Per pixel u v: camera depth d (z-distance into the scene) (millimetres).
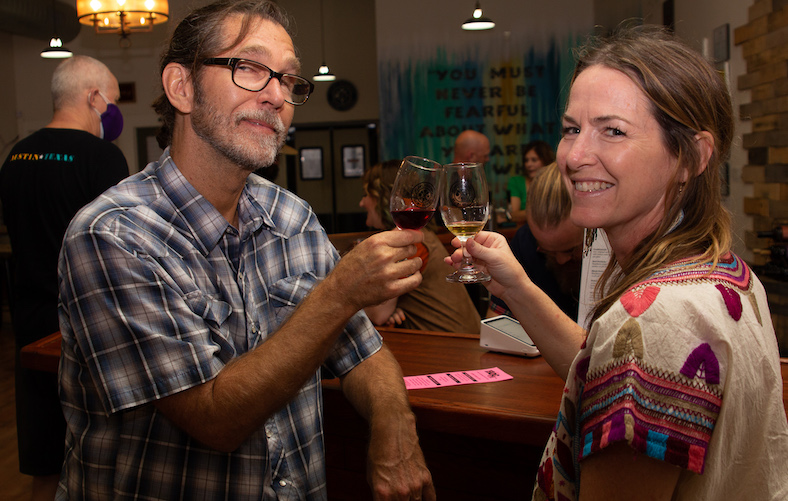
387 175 2408
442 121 7191
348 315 951
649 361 670
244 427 963
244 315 1146
